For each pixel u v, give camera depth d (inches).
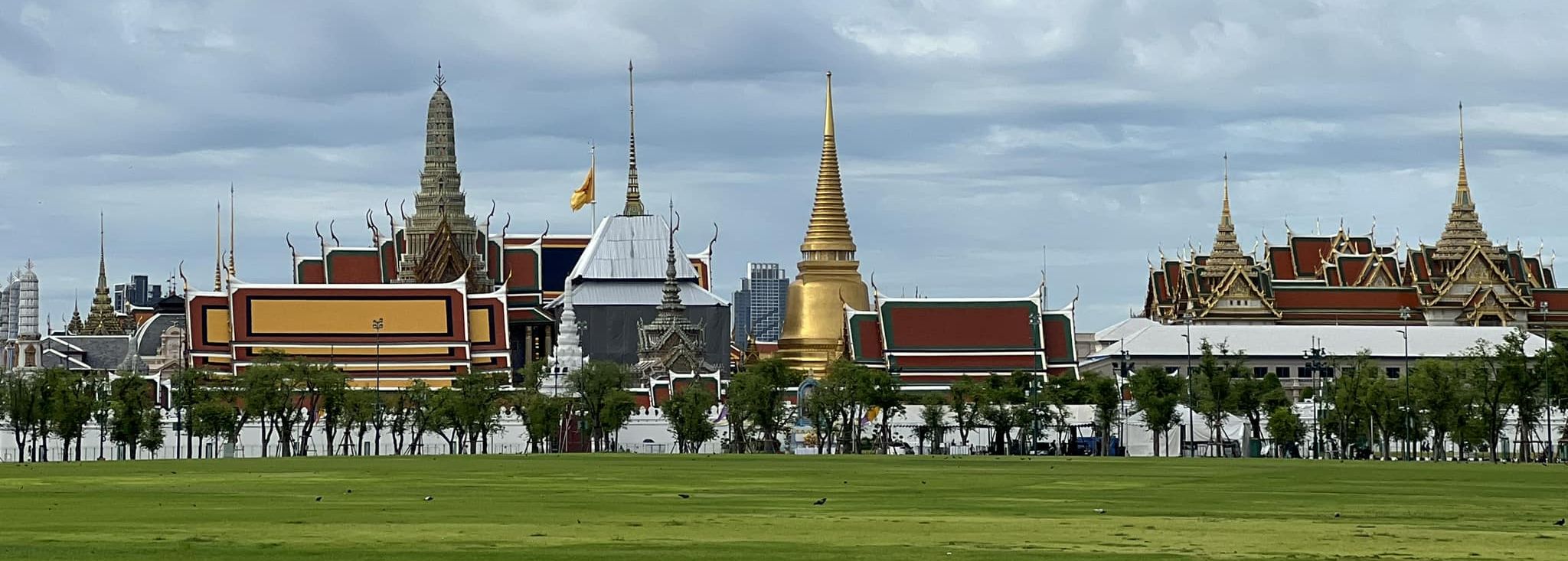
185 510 4308.6
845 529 3764.8
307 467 7106.3
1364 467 7106.3
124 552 3253.0
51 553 3233.3
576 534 3617.1
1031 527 3836.1
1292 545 3457.2
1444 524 3946.9
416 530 3695.9
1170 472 6515.8
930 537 3580.2
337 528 3747.5
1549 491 5177.2
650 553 3260.3
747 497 4857.3
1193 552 3326.8
